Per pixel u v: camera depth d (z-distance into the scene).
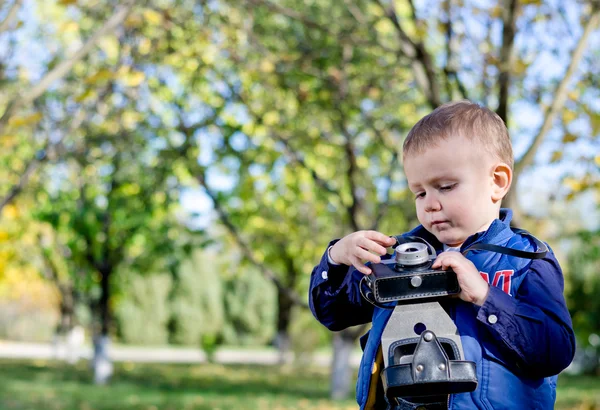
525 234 1.86
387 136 10.85
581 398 14.27
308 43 9.77
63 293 23.88
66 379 18.41
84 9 7.85
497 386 1.68
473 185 1.76
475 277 1.66
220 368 24.50
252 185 12.19
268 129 10.20
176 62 9.61
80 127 9.37
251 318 38.31
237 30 9.23
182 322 37.19
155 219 15.05
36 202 13.20
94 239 15.53
